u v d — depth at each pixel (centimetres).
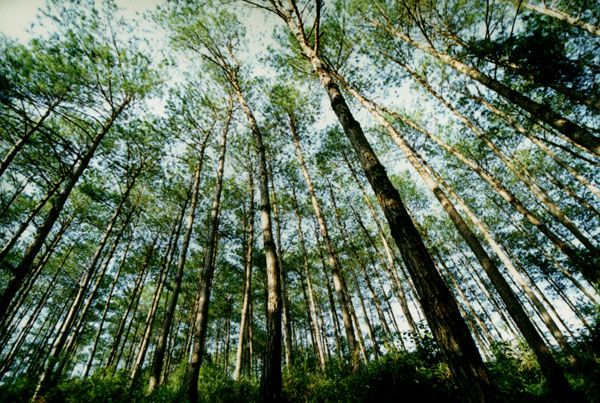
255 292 2189
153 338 2480
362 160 362
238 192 1731
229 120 1294
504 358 762
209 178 1622
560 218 891
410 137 1441
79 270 2100
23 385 645
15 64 838
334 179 1828
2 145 1053
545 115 562
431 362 585
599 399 476
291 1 592
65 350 1166
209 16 1155
